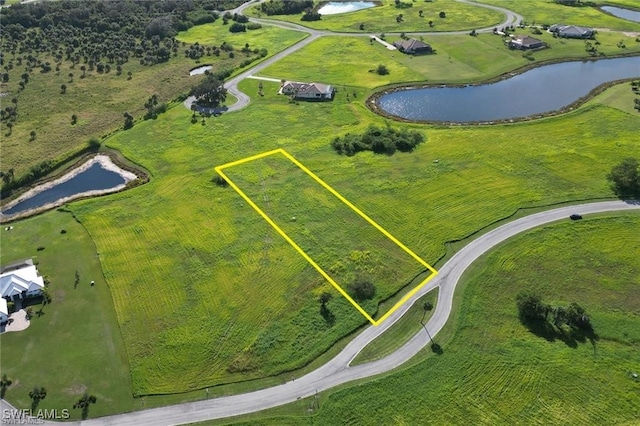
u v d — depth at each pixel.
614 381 78.44
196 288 98.75
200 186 129.38
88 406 78.31
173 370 83.38
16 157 144.00
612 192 120.50
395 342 86.56
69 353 86.38
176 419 76.38
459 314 90.75
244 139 151.25
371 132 148.00
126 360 85.19
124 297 97.25
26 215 121.00
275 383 81.12
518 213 115.44
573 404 75.50
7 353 86.44
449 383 79.12
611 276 97.50
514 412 74.75
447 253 105.06
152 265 104.69
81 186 133.12
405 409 76.00
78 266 104.88
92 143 149.00
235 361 84.44
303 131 155.00
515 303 92.50
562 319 87.56
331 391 79.31
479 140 146.25
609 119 155.25
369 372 81.88
